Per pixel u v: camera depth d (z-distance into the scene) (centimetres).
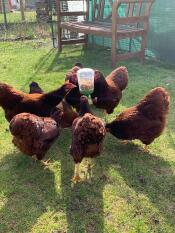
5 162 132
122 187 117
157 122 129
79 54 289
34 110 136
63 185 118
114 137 148
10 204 110
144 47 255
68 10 336
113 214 105
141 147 141
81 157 115
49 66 255
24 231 99
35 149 121
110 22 289
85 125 108
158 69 245
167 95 131
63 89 138
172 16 248
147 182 119
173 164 129
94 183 119
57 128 126
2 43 337
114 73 168
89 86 146
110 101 157
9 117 139
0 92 135
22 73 238
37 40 348
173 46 254
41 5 465
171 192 114
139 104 132
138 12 260
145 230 98
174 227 100
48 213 106
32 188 117
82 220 103
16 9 723
